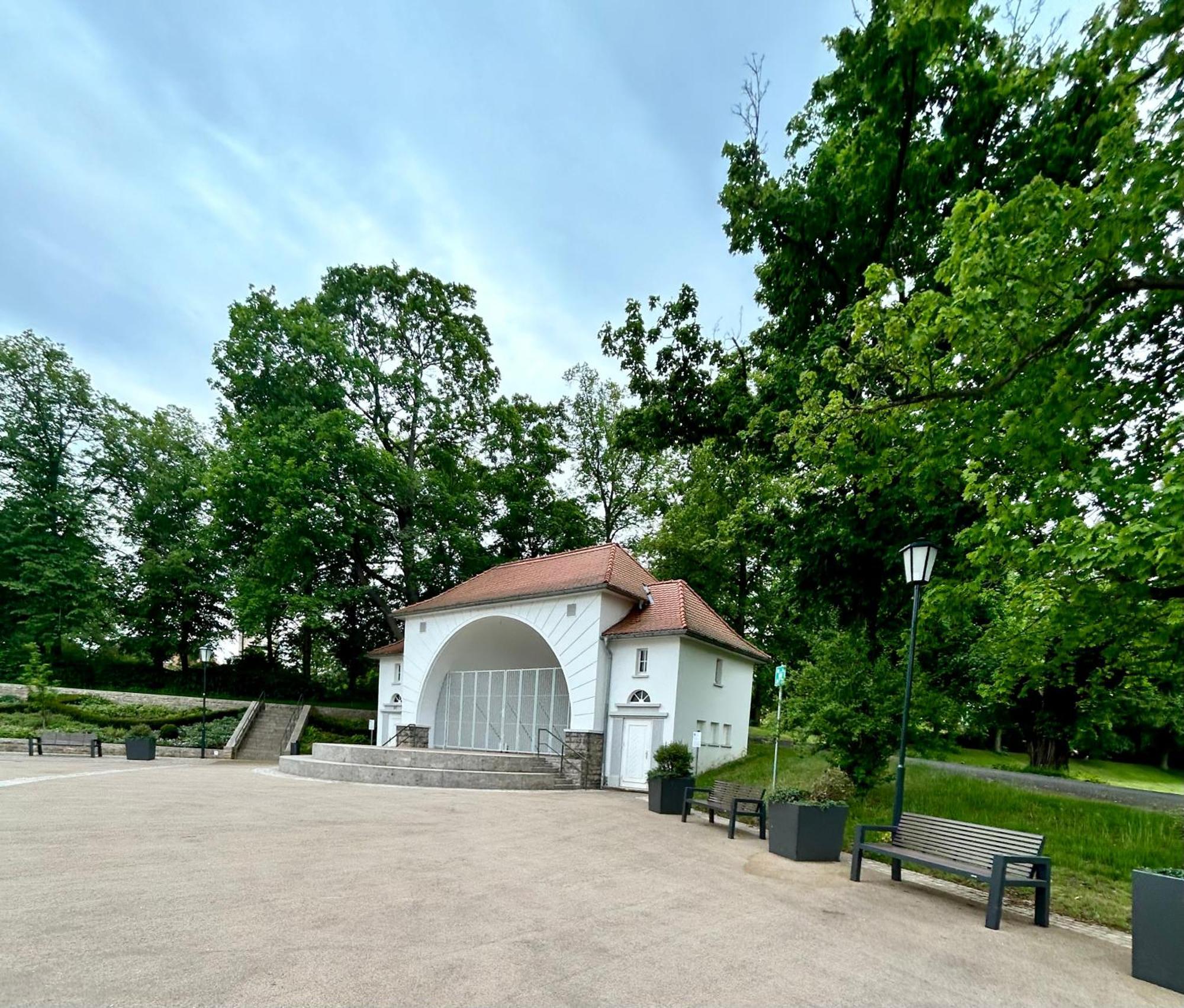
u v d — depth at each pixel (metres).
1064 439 8.36
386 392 35.53
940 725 11.82
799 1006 3.89
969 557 9.12
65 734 22.80
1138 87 7.36
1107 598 7.80
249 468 29.06
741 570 29.50
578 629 20.75
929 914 6.32
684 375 22.02
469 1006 3.57
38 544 31.86
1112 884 8.15
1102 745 18.64
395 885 6.09
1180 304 8.56
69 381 34.28
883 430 10.16
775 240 16.20
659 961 4.48
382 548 34.28
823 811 8.72
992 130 13.28
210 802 11.27
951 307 8.30
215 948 4.25
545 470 39.00
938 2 9.38
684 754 14.02
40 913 4.81
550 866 7.41
